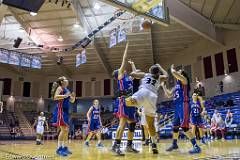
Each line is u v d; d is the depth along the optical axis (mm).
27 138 20406
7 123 22625
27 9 7492
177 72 4883
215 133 11812
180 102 4906
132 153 4609
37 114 26219
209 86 20406
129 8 7145
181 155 4109
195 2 14469
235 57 18688
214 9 15484
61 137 4820
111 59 23047
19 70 26062
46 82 28359
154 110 4328
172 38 19922
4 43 18875
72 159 3734
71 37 18672
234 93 17844
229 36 19234
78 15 14383
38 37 18359
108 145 8570
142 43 20078
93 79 27938
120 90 4875
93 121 8211
